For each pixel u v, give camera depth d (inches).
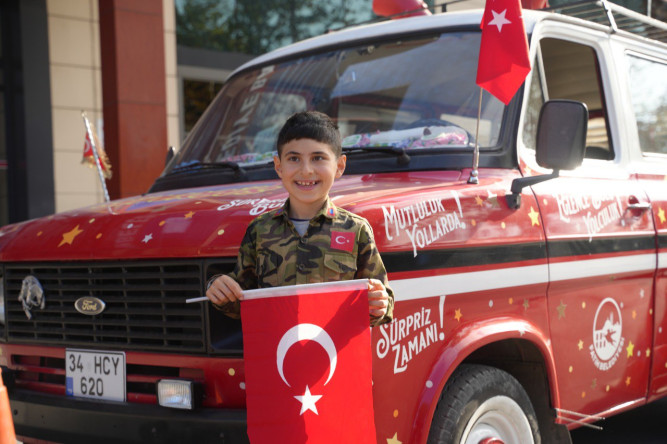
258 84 164.7
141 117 431.2
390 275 99.6
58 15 488.4
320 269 89.0
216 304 88.1
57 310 117.0
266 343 83.4
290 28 540.4
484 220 114.7
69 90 495.5
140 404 104.7
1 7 481.7
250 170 139.9
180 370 104.0
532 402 127.2
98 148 187.9
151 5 433.1
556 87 147.8
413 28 150.7
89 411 106.9
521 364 127.1
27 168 481.7
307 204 90.6
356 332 85.4
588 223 134.1
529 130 135.3
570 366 129.1
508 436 119.6
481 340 110.3
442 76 139.3
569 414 128.3
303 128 88.0
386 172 126.9
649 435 189.2
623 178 151.2
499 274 115.5
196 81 538.6
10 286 124.6
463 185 117.6
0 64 485.1
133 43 427.5
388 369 99.0
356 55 153.3
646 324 148.6
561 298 128.2
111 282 111.2
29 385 122.3
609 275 137.6
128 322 108.3
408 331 102.0
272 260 89.8
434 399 103.3
